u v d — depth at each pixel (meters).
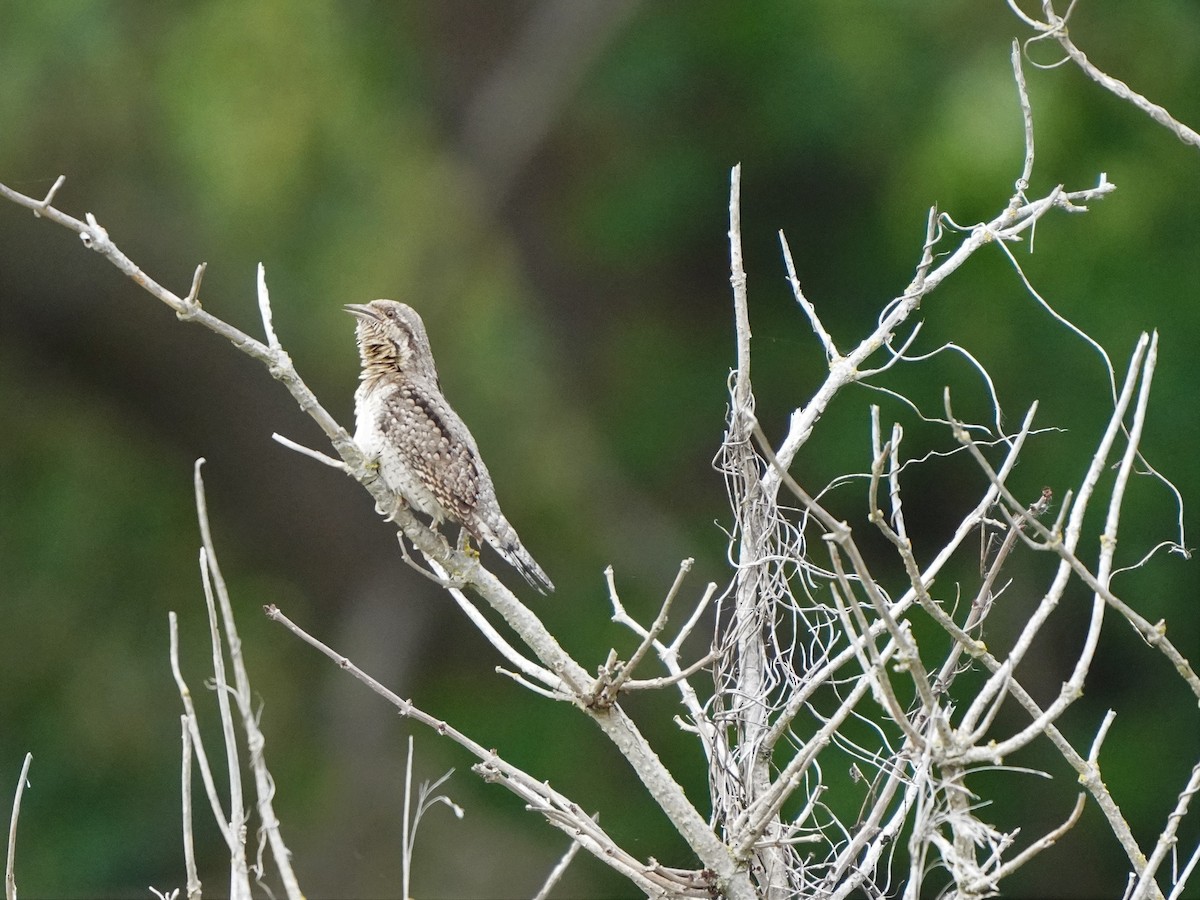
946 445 16.27
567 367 18.38
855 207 17.66
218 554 17.75
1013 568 15.58
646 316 18.69
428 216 16.41
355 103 16.20
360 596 18.09
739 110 17.92
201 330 17.00
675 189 18.02
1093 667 16.12
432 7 18.58
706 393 17.86
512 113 18.38
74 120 15.69
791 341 17.56
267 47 15.66
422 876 15.84
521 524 16.64
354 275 15.76
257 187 15.41
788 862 6.27
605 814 15.84
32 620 16.66
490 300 16.80
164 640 17.05
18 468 17.16
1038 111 15.62
